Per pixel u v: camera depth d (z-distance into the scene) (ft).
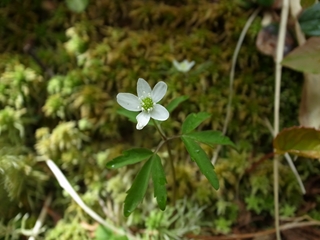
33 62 0.57
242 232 0.48
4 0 0.60
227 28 0.57
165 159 0.52
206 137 0.39
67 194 0.51
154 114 0.36
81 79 0.55
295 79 0.55
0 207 0.48
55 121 0.55
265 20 0.56
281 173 0.51
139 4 0.59
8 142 0.52
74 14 0.59
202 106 0.53
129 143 0.55
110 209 0.51
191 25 0.59
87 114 0.54
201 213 0.50
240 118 0.53
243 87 0.55
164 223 0.47
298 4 0.53
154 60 0.56
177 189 0.51
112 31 0.58
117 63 0.56
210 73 0.55
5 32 0.60
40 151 0.52
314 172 0.51
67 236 0.48
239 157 0.51
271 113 0.54
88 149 0.54
